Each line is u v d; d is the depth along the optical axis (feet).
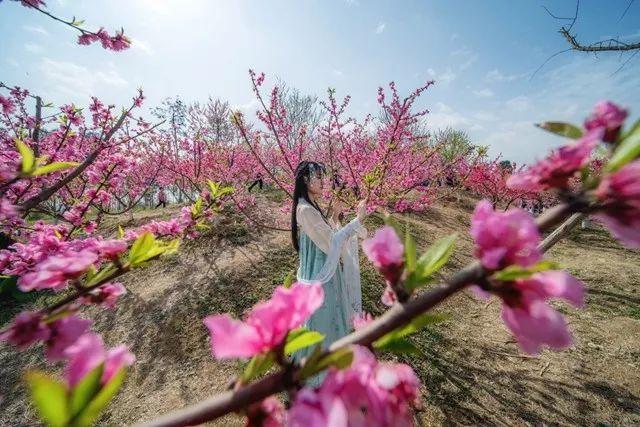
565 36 11.30
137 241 2.90
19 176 3.07
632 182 1.39
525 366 12.69
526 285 1.56
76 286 2.60
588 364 12.79
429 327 14.83
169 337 14.96
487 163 35.45
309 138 24.64
